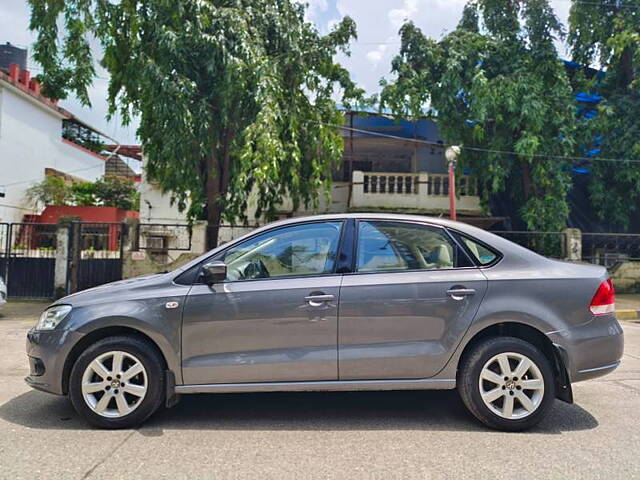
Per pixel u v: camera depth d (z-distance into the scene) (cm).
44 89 1030
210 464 298
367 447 326
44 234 1177
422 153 1666
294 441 336
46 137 2475
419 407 411
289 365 353
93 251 1170
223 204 1141
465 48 1341
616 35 1318
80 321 355
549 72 1304
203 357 355
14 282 1148
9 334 768
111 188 2566
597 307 363
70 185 2497
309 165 1174
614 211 1376
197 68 1032
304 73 1112
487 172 1347
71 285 1145
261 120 953
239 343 355
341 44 1192
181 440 336
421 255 377
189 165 1015
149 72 938
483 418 354
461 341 356
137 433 347
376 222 387
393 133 1631
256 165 956
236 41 995
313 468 294
